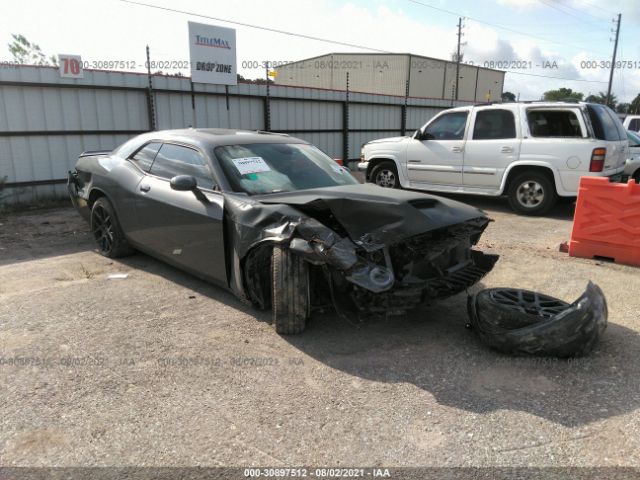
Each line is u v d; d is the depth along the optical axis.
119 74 10.52
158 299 4.42
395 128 18.73
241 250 3.72
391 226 3.41
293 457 2.39
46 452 2.41
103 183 5.48
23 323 3.90
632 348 3.51
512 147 8.58
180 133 5.00
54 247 6.35
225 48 12.17
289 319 3.60
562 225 7.89
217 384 3.03
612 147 8.16
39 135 9.60
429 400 2.87
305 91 14.80
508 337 3.34
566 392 2.95
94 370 3.18
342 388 2.99
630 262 5.57
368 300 3.28
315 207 3.64
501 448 2.45
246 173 4.28
